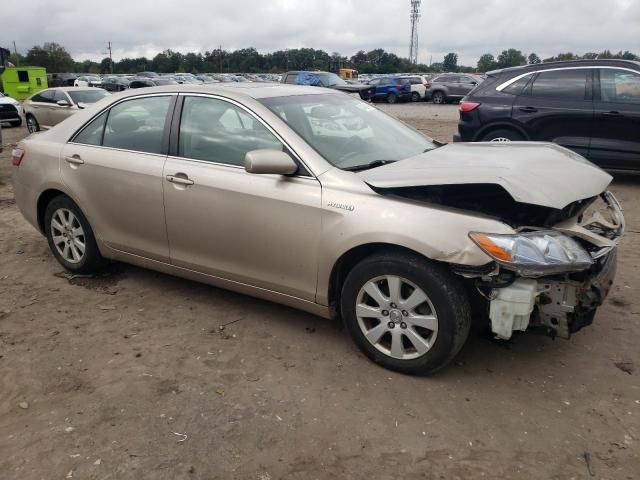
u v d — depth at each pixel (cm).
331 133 386
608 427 289
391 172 335
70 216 479
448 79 3061
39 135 500
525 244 289
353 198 329
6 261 536
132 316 416
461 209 314
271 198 354
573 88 795
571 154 392
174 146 407
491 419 296
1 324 406
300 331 390
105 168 436
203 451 274
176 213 400
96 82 3959
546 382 329
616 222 368
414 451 273
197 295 450
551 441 279
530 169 331
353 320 344
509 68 866
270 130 366
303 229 345
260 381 332
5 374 341
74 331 395
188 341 379
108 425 294
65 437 285
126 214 432
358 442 280
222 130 387
